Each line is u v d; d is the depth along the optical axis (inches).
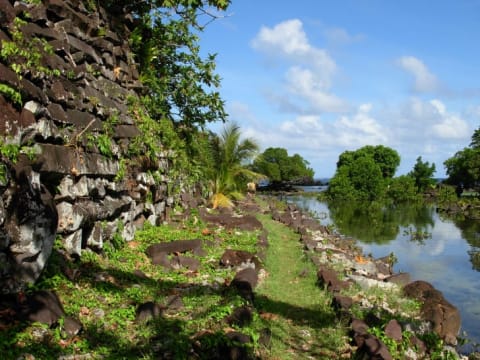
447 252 658.2
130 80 440.8
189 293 271.9
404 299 352.2
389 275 446.9
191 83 585.6
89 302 225.3
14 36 237.5
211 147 769.6
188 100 593.0
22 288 199.8
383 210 1354.6
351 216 1142.3
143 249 352.8
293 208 999.0
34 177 216.4
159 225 446.9
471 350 306.2
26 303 191.2
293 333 258.1
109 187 320.5
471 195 2026.3
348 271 421.1
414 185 1893.5
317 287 353.4
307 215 1017.5
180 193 531.5
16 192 200.1
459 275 523.8
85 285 243.9
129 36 462.6
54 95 267.7
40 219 213.2
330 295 329.7
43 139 243.9
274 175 2155.5
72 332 190.9
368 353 223.8
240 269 355.6
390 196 1740.9
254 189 1337.4
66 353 177.0
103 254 305.1
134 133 387.9
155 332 208.4
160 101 507.8
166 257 335.6
